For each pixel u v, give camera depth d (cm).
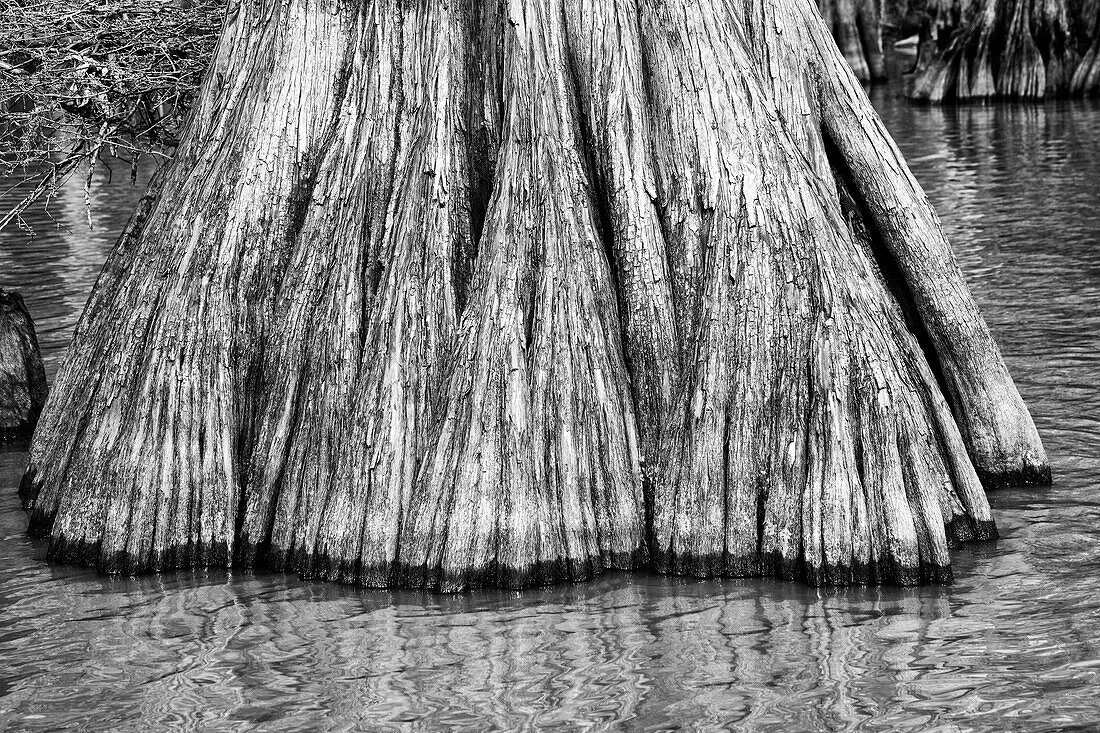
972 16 4291
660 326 934
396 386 903
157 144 1350
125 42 1286
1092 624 800
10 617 871
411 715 722
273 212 960
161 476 939
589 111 948
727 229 915
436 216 930
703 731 692
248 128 966
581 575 900
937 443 952
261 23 988
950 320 1030
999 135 3447
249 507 945
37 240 2433
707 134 926
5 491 1169
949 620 816
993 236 2117
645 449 932
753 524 895
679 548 900
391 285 919
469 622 838
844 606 844
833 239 913
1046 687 725
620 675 759
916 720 696
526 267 902
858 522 873
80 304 1859
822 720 700
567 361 898
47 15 1245
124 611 876
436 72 943
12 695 761
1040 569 890
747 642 795
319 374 926
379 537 896
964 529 945
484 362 888
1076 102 4078
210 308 946
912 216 1015
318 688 757
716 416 897
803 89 980
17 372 1358
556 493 898
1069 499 1022
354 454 907
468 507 882
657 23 937
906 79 5134
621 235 938
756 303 899
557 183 920
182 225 963
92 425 984
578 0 945
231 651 809
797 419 887
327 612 861
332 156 961
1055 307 1620
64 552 973
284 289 956
